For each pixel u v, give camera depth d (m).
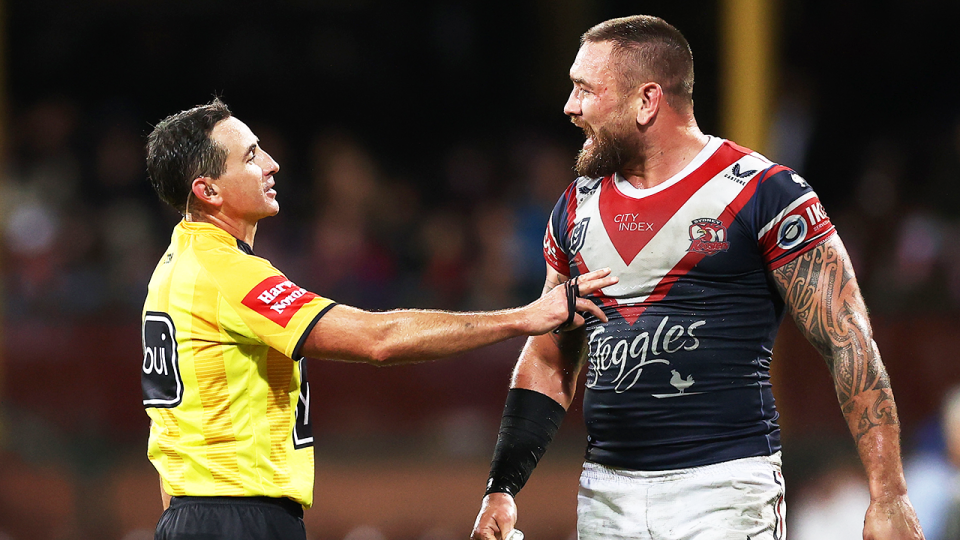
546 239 11.24
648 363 9.95
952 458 18.58
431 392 24.39
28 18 36.66
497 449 11.24
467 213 31.48
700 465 9.86
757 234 9.70
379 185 32.94
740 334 9.85
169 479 10.73
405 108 37.66
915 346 23.38
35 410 24.64
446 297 28.27
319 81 37.31
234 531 10.38
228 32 37.12
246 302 10.24
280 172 34.34
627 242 10.05
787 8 36.09
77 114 35.06
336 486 23.72
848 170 34.28
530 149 33.88
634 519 10.09
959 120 34.91
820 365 22.50
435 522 23.64
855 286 9.58
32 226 29.42
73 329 25.12
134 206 31.23
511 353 24.42
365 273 28.92
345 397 24.34
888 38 35.84
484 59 37.75
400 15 37.53
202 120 10.97
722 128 25.50
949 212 29.56
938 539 18.48
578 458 23.03
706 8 35.50
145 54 36.88
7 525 23.55
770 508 9.88
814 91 35.34
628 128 10.09
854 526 20.89
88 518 23.73
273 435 10.66
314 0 37.22
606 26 10.37
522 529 22.80
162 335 10.71
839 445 22.16
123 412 24.77
